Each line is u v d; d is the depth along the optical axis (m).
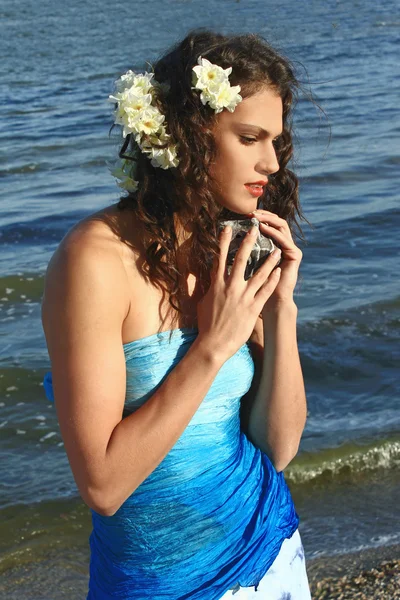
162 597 2.03
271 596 2.14
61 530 4.97
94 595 2.15
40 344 7.43
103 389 1.82
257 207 2.47
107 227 1.95
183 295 2.04
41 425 6.11
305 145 14.64
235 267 1.92
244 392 2.16
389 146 14.52
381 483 5.41
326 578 4.41
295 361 2.24
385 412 6.18
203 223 2.03
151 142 1.99
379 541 4.76
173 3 48.00
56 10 47.28
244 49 2.01
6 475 5.49
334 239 10.01
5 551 4.78
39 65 26.89
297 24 35.97
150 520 2.02
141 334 1.96
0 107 20.08
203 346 1.88
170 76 2.04
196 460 2.02
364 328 7.57
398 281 8.64
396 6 42.75
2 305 8.41
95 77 24.05
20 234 10.59
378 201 11.43
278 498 2.22
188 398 1.86
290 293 2.19
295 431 2.27
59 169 14.12
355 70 24.08
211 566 2.06
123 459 1.81
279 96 2.04
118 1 51.28
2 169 14.20
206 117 1.99
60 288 1.85
